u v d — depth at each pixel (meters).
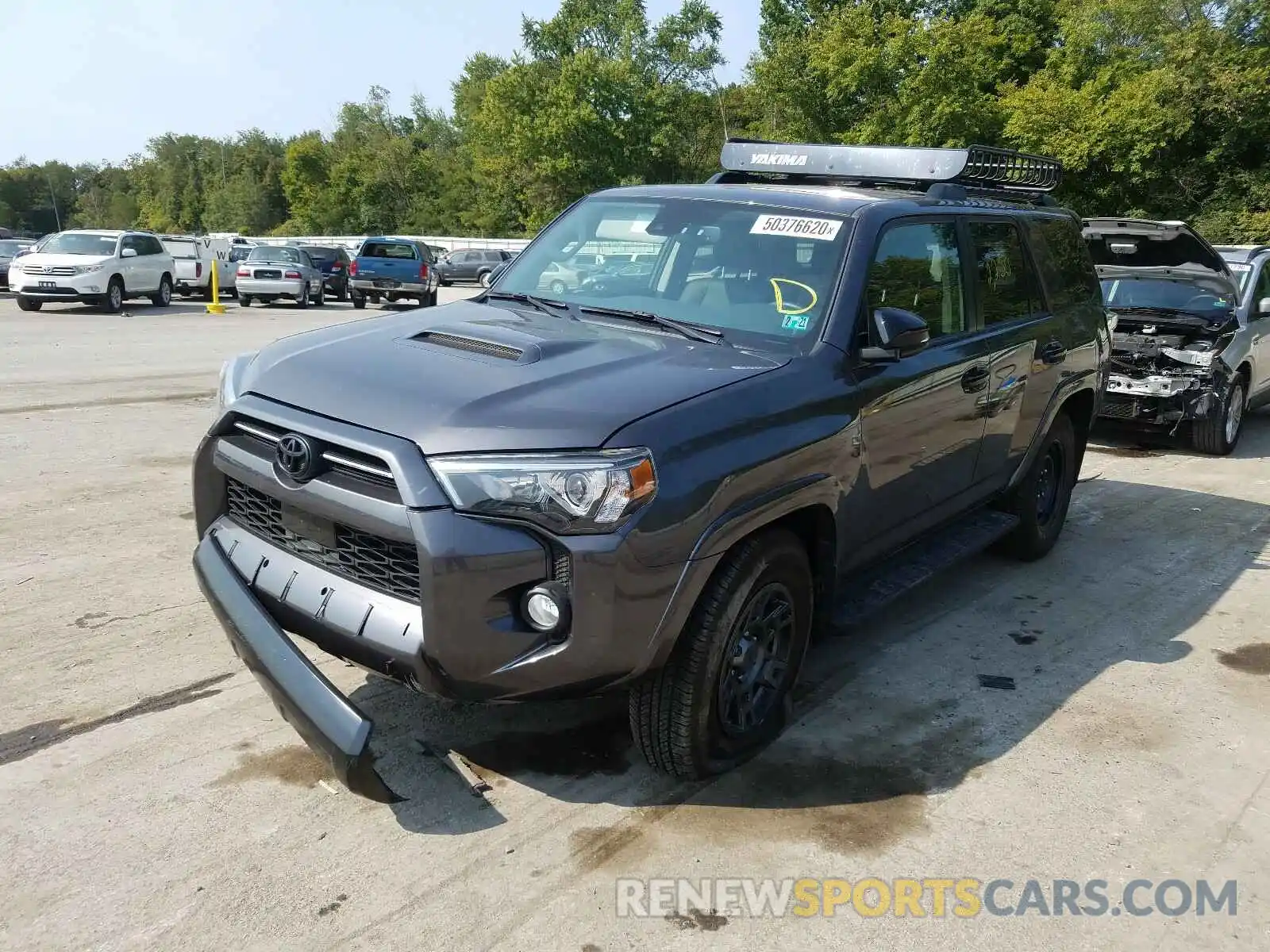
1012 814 3.34
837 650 4.64
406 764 3.43
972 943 2.73
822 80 36.50
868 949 2.69
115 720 3.61
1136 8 29.70
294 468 3.00
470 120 72.44
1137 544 6.50
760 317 3.80
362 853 2.95
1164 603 5.45
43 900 2.69
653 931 2.70
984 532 5.13
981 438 4.75
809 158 4.96
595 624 2.79
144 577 4.95
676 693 3.15
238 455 3.25
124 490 6.39
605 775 3.44
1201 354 9.09
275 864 2.88
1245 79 27.69
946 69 33.06
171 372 11.58
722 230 4.14
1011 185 5.55
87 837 2.96
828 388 3.54
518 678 2.81
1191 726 4.04
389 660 2.84
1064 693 4.29
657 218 4.30
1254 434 10.72
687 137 53.94
